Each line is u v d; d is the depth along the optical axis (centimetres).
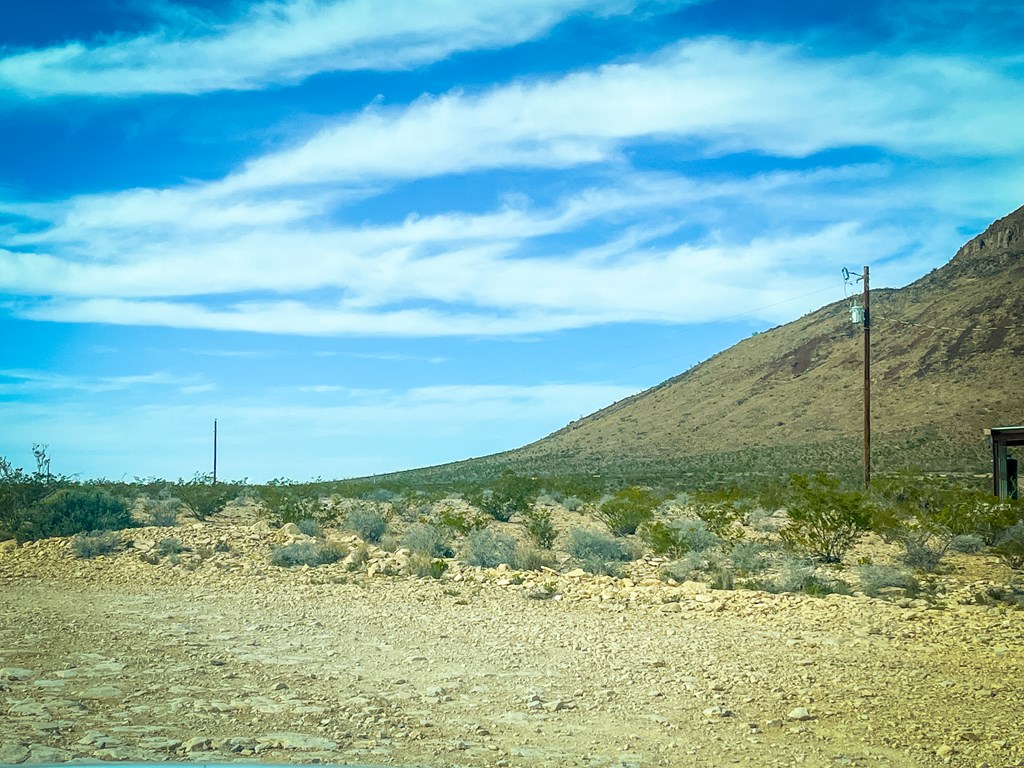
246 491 4575
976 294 13075
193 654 1135
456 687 991
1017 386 10356
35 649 1147
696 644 1226
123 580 1853
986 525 2448
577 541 2331
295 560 2133
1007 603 1568
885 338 13325
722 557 2183
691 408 14275
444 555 2367
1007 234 15775
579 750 779
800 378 13500
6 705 879
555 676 1046
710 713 887
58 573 1941
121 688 957
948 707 913
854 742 804
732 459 10450
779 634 1296
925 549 2062
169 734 793
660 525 2412
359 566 2039
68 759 707
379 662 1111
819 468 8388
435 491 5309
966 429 9569
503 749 777
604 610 1509
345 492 4494
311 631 1305
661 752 775
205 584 1800
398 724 843
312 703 912
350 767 575
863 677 1038
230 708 885
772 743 802
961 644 1220
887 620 1401
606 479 7644
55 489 2825
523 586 1784
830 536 2342
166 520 2916
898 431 10175
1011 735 817
